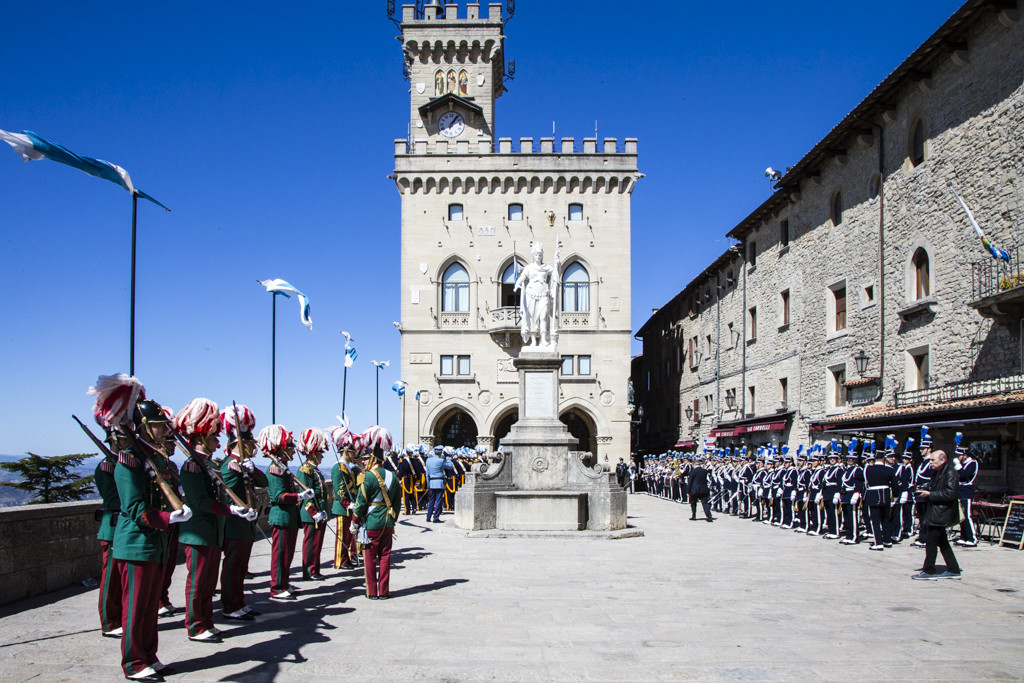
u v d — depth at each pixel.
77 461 42.16
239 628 10.23
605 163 53.50
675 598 12.28
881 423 26.09
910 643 9.42
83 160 9.62
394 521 12.47
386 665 8.42
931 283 26.70
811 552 18.39
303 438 14.57
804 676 8.04
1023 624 10.51
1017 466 21.05
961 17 23.84
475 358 52.62
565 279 53.81
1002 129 22.91
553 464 21.97
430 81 59.09
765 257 44.22
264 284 16.42
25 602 11.68
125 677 7.85
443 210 53.59
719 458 37.31
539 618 10.79
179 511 7.73
